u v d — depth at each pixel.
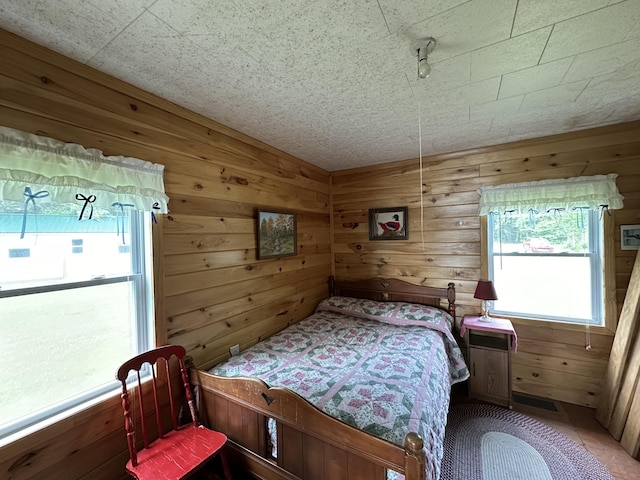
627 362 1.98
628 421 1.86
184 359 1.72
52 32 1.12
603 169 2.25
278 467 1.40
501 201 2.57
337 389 1.53
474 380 2.46
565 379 2.39
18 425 1.15
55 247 1.27
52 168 1.20
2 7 0.97
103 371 1.45
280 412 1.36
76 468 1.28
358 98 1.71
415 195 3.03
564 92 1.68
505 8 1.02
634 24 1.10
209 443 1.41
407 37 1.17
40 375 1.24
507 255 2.65
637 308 1.96
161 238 1.65
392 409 1.34
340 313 3.01
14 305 1.17
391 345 2.15
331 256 3.57
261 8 1.01
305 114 1.93
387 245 3.21
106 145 1.41
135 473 1.23
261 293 2.46
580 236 2.39
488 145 2.64
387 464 1.07
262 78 1.48
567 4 1.00
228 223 2.13
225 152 2.11
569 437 1.96
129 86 1.51
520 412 2.26
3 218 1.12
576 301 2.40
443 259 2.89
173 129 1.74
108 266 1.47
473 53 1.29
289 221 2.81
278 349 2.13
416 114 1.95
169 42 1.19
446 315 2.70
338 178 3.52
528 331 2.53
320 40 1.19
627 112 1.99
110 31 1.11
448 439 1.95
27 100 1.16
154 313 1.61
